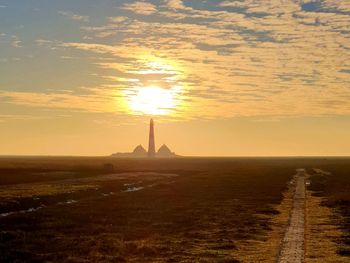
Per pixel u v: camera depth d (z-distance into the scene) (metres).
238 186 106.75
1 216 54.56
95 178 126.69
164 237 41.69
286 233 43.38
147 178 135.00
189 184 113.38
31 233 43.28
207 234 43.19
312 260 31.19
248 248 36.28
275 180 128.38
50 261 31.45
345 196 75.44
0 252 33.97
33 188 87.44
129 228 46.97
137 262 31.31
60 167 180.00
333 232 43.28
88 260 31.69
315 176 146.75
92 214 57.22
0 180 108.75
